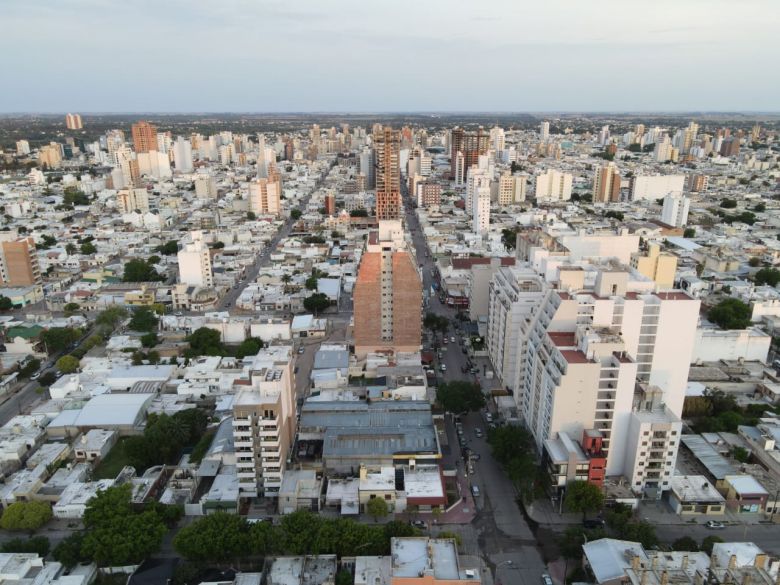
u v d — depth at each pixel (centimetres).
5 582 14712
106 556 15462
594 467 17962
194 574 15062
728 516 18162
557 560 16375
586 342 18812
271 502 18762
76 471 19975
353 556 15700
